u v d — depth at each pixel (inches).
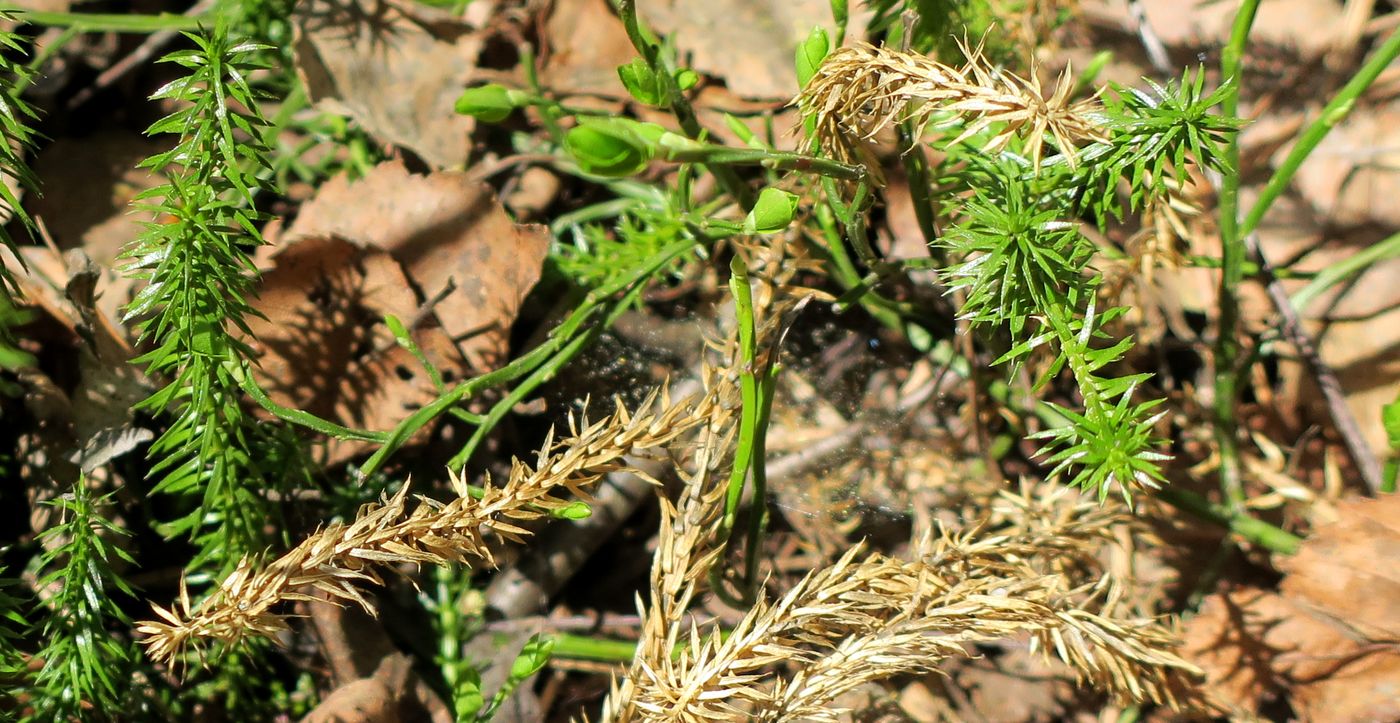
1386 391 11.2
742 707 10.2
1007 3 10.9
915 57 8.7
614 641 10.4
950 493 10.9
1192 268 11.4
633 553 11.0
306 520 10.6
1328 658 10.3
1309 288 10.9
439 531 8.9
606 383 11.1
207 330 9.2
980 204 9.1
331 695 10.1
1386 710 10.2
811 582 9.1
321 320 10.5
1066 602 9.5
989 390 11.1
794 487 11.0
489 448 10.9
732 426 9.2
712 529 9.2
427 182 10.8
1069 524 9.8
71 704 9.6
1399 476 10.6
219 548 9.8
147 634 10.4
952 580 9.5
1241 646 10.4
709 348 11.1
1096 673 9.5
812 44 8.8
